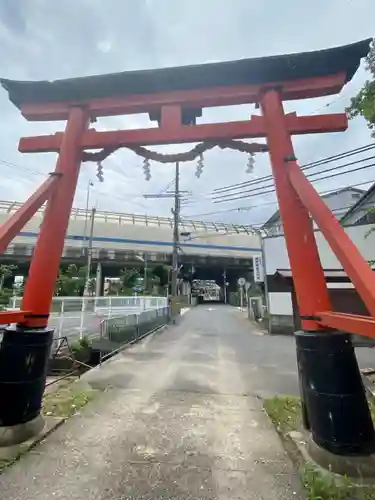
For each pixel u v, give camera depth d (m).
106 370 6.17
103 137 3.71
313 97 3.61
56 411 3.80
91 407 4.00
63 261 32.50
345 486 2.25
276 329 12.61
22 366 2.99
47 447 2.87
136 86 3.66
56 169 3.62
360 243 10.29
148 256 34.66
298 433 3.20
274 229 19.38
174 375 5.80
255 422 3.56
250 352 8.30
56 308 8.63
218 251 38.94
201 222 41.09
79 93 3.78
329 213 2.64
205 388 4.96
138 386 5.05
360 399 2.53
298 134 3.54
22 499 2.12
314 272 2.92
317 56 3.29
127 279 36.22
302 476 2.41
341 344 2.60
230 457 2.73
